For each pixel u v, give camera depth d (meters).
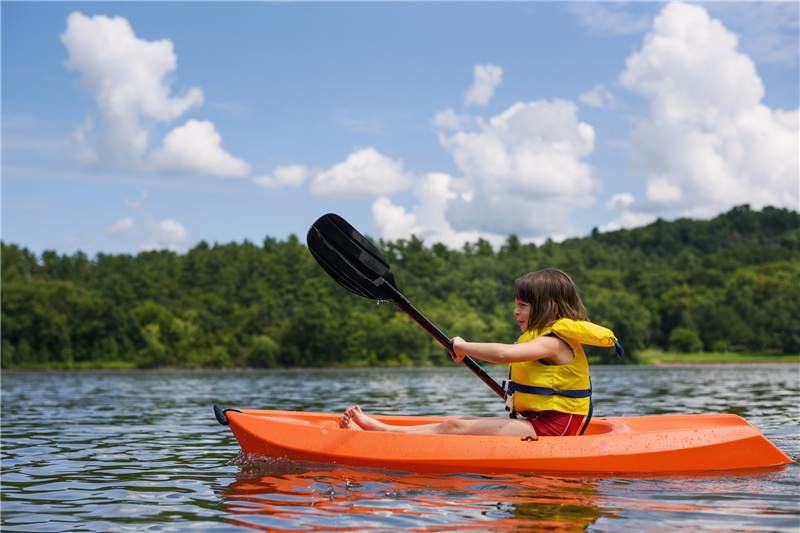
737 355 83.44
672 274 113.81
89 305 74.44
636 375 25.77
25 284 83.94
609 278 104.44
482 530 2.13
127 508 2.55
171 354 72.62
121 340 75.06
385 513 2.36
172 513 2.45
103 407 8.97
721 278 109.94
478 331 78.50
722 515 2.29
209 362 71.19
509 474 3.01
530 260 108.38
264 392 13.91
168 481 3.10
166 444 4.59
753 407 7.94
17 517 2.43
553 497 2.58
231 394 13.09
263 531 2.18
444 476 2.99
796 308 83.19
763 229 158.38
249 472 3.25
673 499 2.53
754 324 86.00
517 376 3.28
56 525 2.32
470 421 3.26
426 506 2.45
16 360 69.38
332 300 85.12
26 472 3.42
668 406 8.39
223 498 2.66
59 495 2.82
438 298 95.94
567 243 149.00
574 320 3.18
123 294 82.94
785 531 2.10
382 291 3.69
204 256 107.06
